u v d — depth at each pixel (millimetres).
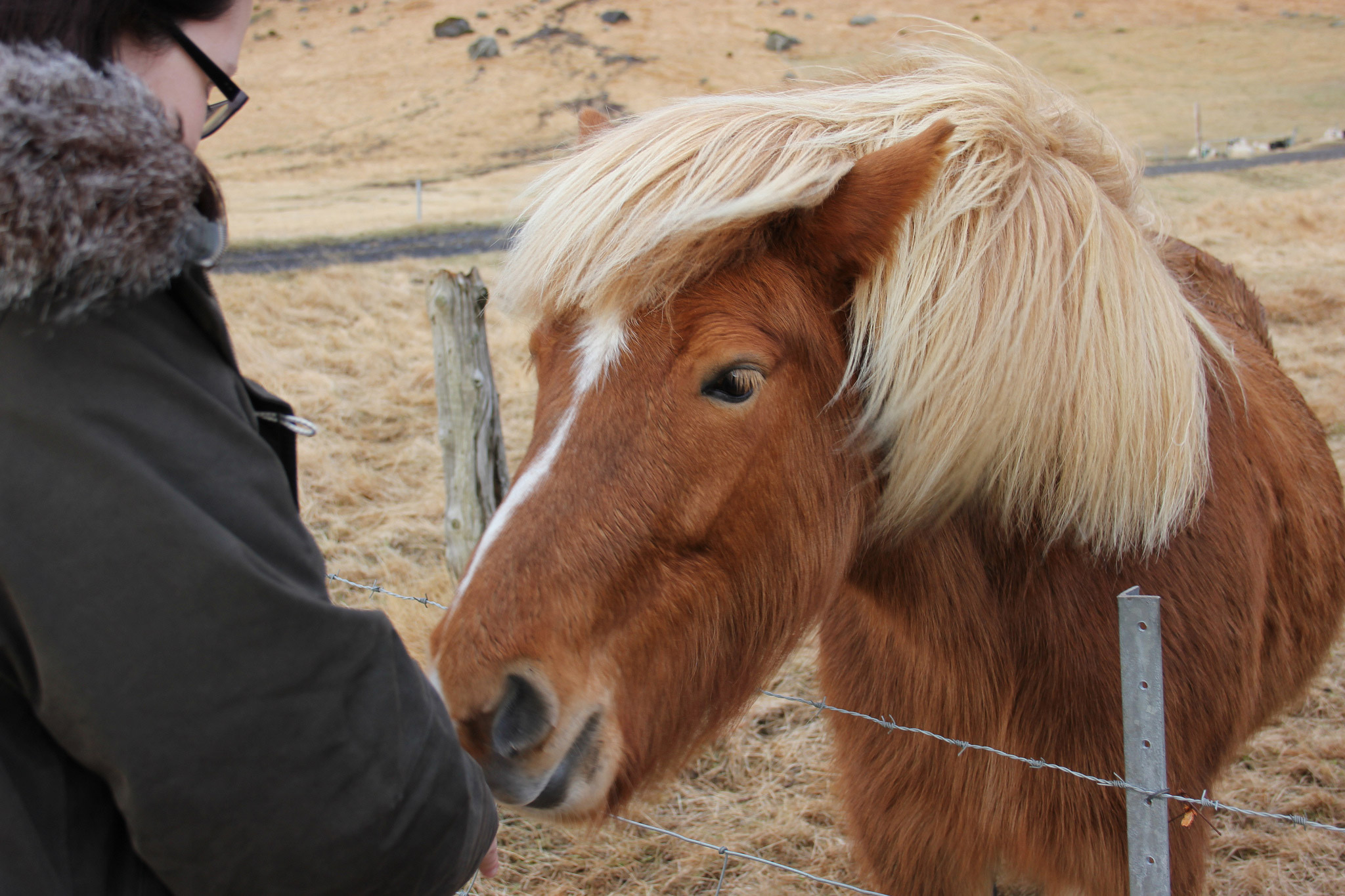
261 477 769
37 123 630
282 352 6770
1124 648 1307
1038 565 1481
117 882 804
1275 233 10922
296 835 756
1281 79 35406
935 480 1338
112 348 704
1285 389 2178
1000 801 1610
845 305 1343
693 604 1279
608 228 1219
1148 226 1854
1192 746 1566
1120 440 1382
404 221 17125
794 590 1368
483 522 3717
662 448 1216
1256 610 1651
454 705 1149
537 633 1164
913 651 1599
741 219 1220
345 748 767
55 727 715
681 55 42969
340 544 4246
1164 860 1348
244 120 36688
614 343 1226
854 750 1831
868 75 1740
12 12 717
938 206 1327
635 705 1284
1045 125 1525
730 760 2889
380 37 47125
